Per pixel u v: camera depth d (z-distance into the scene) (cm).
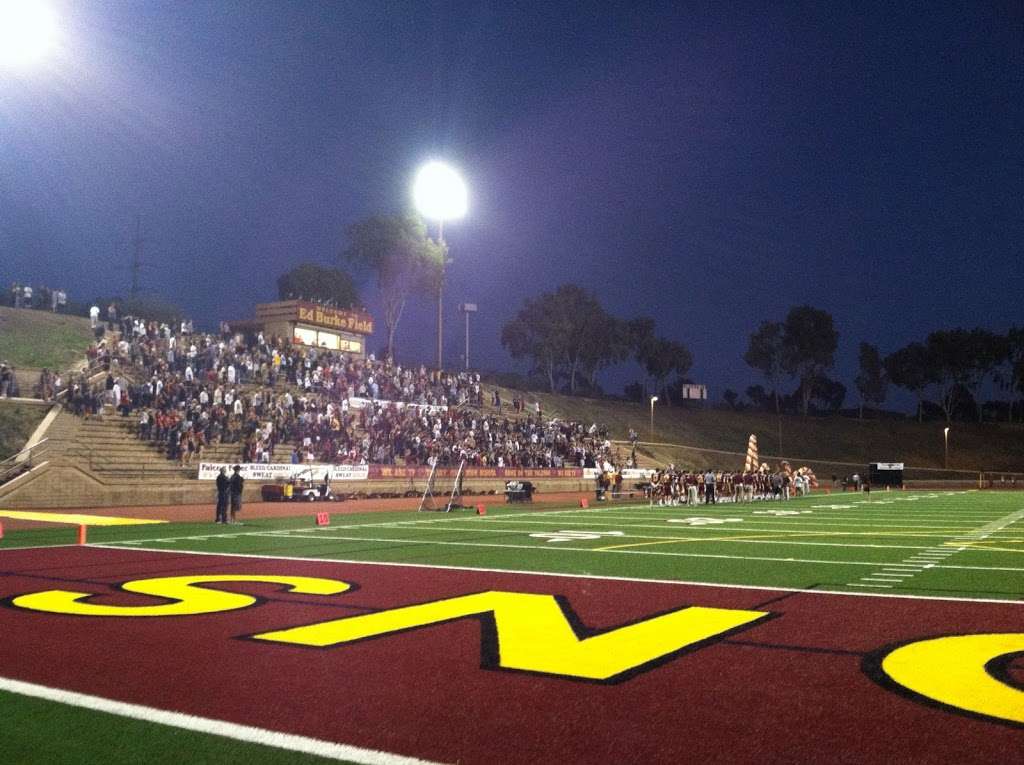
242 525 2333
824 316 10938
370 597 1033
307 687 616
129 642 768
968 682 626
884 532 2180
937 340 11431
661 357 10512
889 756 470
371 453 4162
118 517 2544
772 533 2131
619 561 1448
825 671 662
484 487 4569
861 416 11512
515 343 10425
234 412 3731
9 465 2922
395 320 6975
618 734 511
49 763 461
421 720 538
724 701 579
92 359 3728
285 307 5728
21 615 905
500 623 861
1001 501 4481
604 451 6150
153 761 464
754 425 9819
